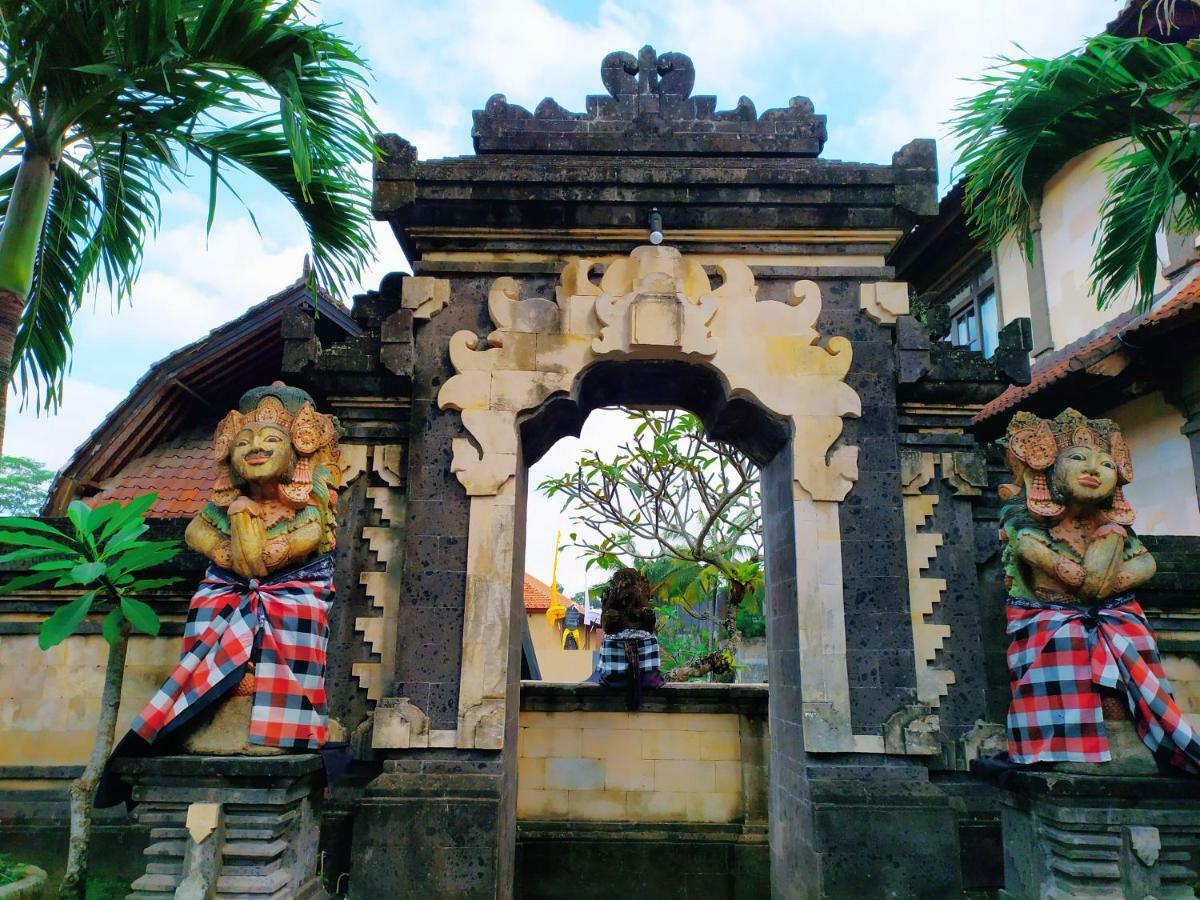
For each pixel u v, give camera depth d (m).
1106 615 5.06
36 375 6.82
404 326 6.25
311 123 5.83
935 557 6.46
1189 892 4.61
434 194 6.32
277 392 5.20
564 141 6.71
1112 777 4.69
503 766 5.57
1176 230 6.89
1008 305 14.91
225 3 5.29
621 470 11.43
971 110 6.27
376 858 5.29
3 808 6.72
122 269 6.89
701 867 7.52
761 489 7.31
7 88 5.32
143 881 4.47
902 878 5.33
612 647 8.12
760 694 7.93
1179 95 6.06
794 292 6.36
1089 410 12.01
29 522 5.48
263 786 4.57
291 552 4.99
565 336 6.22
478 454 6.04
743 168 6.38
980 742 6.21
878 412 6.22
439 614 5.82
